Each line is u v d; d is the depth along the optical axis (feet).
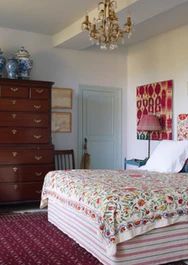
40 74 18.95
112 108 21.22
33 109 16.89
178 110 17.40
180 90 17.28
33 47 18.74
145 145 19.84
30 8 14.85
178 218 9.70
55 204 13.15
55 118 19.39
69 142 19.86
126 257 9.11
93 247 10.03
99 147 20.84
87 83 20.36
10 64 17.02
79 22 16.17
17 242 11.69
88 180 11.32
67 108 19.76
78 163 20.17
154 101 19.01
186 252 9.97
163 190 9.84
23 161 16.46
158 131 18.72
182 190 9.99
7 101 16.33
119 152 21.44
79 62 20.10
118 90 21.35
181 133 17.11
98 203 9.37
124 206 9.06
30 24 17.24
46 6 14.56
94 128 20.67
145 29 17.62
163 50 18.44
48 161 17.02
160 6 12.41
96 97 20.70
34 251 10.87
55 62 19.38
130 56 21.34
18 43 18.33
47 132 17.22
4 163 16.08
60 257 10.40
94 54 20.54
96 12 14.65
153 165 14.83
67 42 18.04
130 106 21.33
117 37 10.86
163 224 9.45
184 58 17.02
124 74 21.53
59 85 19.52
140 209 9.20
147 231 9.29
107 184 10.48
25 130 16.70
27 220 14.51
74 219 11.29
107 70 20.98
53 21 16.60
